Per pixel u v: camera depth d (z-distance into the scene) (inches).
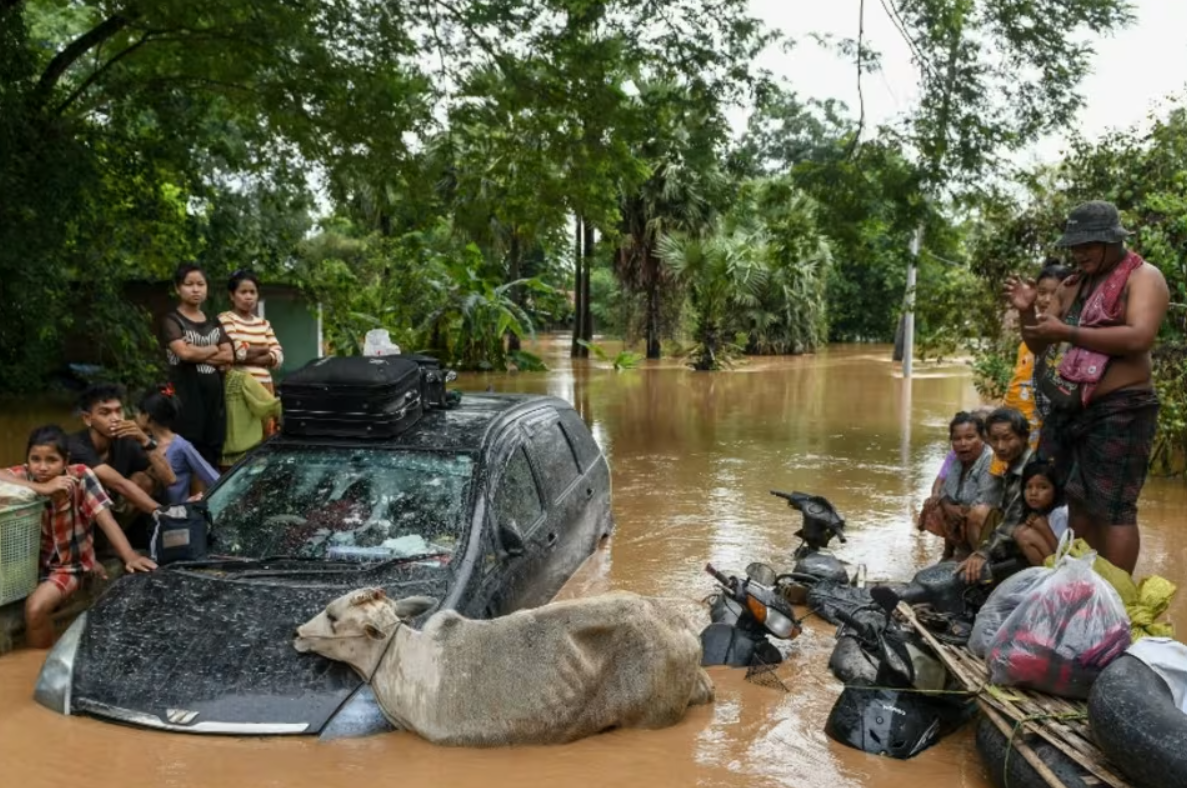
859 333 1967.3
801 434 600.7
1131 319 214.5
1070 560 182.4
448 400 267.6
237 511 223.9
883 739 182.1
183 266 298.5
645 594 273.9
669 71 511.8
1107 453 219.0
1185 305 420.5
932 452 529.3
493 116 535.5
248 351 310.5
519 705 175.0
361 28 497.4
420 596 191.6
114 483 253.3
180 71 585.6
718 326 1171.3
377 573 202.4
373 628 179.6
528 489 248.7
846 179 521.3
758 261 1364.4
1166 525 363.6
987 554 240.7
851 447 548.1
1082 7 463.8
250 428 306.5
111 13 518.0
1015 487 251.3
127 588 205.5
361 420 234.5
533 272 2022.6
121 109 592.4
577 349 1427.2
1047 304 297.6
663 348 1496.1
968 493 283.0
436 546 209.8
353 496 222.8
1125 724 147.2
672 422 664.4
